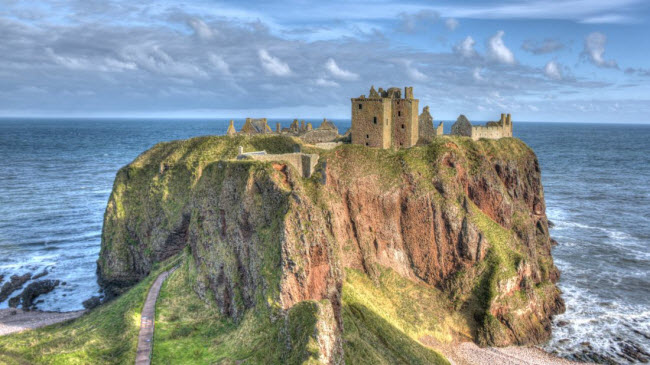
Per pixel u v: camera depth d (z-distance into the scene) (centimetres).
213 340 6362
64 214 15888
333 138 12569
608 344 8262
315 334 5303
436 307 8519
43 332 7888
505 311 8519
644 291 10231
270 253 6456
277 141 11888
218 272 7194
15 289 10250
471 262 8894
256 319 6184
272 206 6819
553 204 17875
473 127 11294
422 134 11262
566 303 9694
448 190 9169
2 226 14400
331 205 8338
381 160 9181
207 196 7969
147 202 11069
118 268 10800
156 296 7744
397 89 10588
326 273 6519
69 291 10250
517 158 11588
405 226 8975
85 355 6366
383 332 7262
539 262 10750
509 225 10062
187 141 12306
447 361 7494
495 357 7850
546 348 8175
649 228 14725
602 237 13775
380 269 8688
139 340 6481
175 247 10312
